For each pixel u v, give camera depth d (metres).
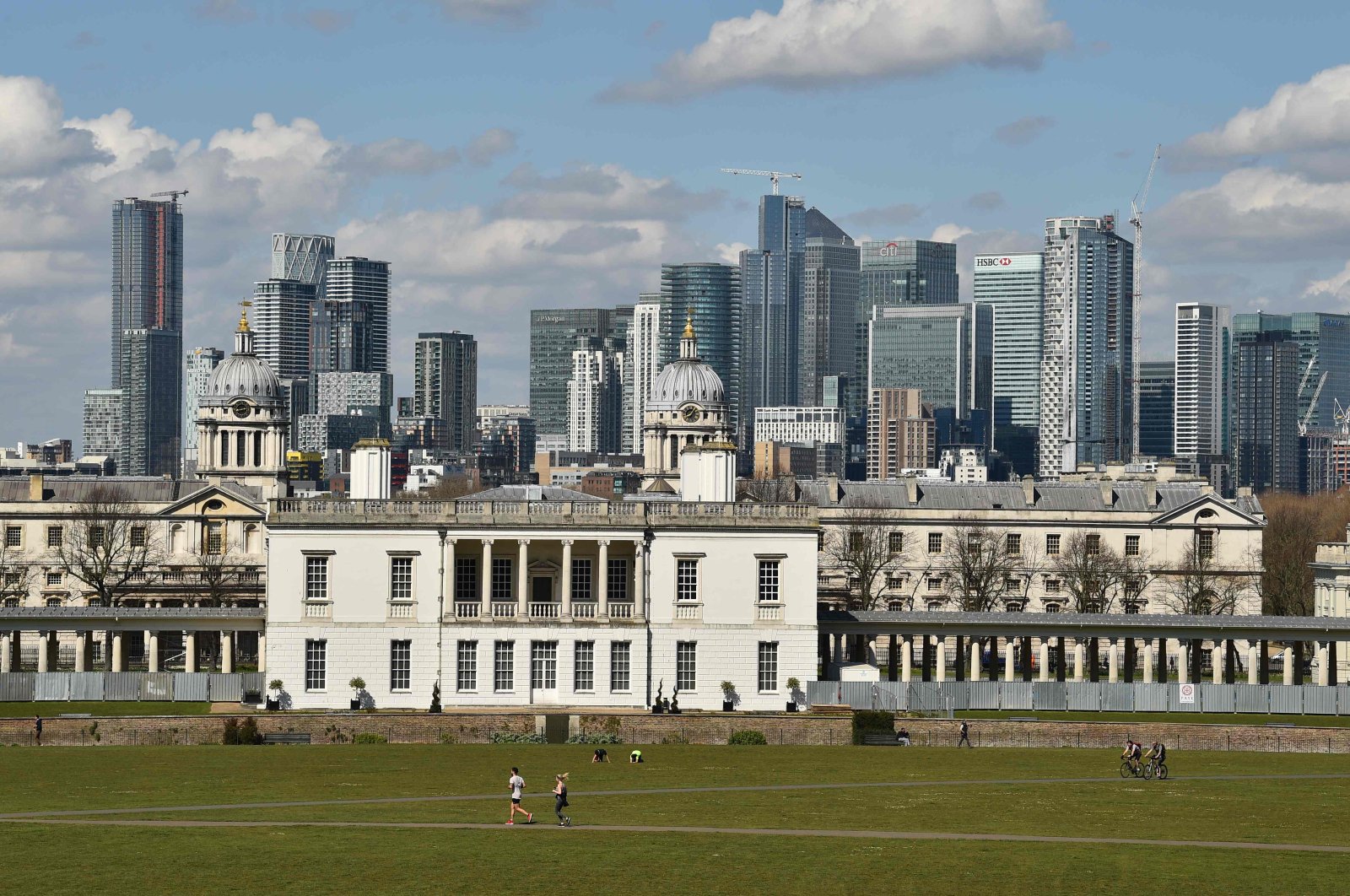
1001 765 178.88
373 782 164.38
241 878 123.88
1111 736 194.88
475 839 137.00
